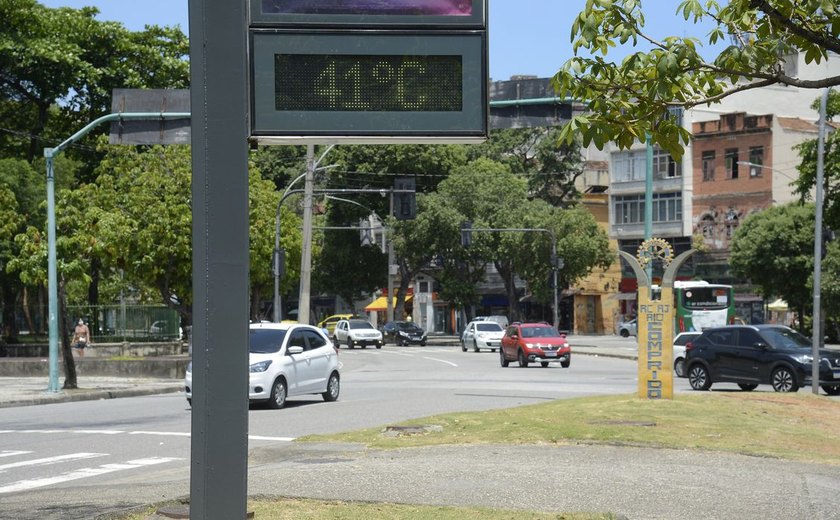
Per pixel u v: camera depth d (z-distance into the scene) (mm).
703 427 15453
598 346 63938
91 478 13070
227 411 6348
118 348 46781
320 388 24766
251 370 22578
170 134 20391
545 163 85500
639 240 85250
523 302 94562
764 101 82375
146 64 52562
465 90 6801
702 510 9164
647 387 19625
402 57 6770
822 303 58000
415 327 74875
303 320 39562
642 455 12688
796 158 76375
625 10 7355
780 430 15617
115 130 20328
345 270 78062
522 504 9242
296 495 9453
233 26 6395
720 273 78875
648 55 7316
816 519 8867
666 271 19609
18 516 8961
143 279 43062
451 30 6789
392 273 75312
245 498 6383
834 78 7441
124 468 13938
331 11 6703
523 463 11953
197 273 6355
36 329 56094
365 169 74562
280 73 6672
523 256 74750
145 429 19234
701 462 12125
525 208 75000
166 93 20625
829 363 26453
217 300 6340
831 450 13984
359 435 15211
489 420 16312
